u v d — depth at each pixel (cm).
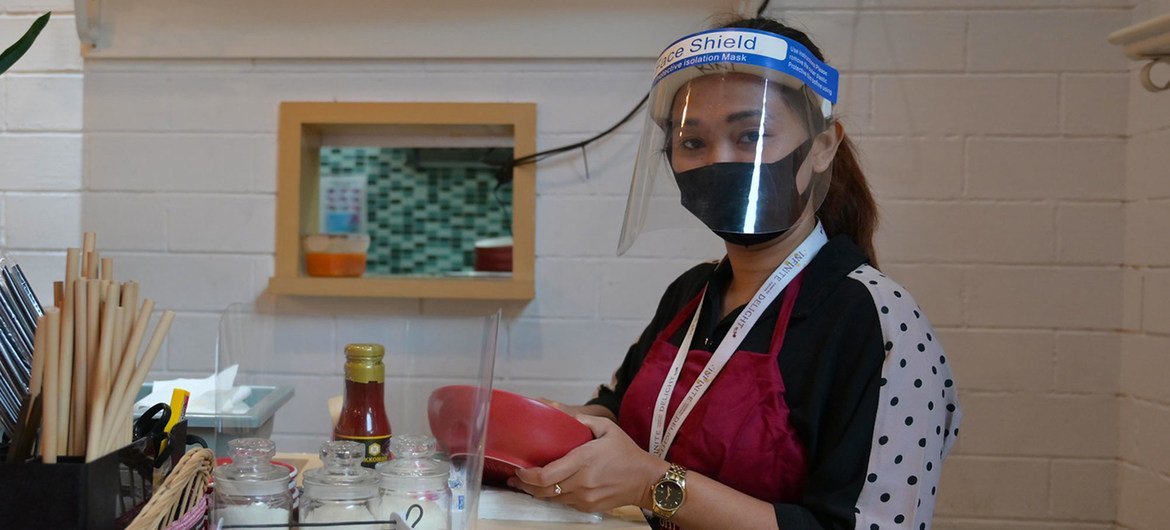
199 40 205
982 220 200
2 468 76
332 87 207
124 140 209
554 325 207
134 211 209
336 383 100
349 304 207
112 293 81
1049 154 198
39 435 81
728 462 112
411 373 97
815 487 106
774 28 125
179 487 83
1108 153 197
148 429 94
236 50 205
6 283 89
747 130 114
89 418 80
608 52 202
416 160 394
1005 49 198
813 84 117
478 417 94
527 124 204
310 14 204
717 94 115
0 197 210
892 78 200
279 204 205
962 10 199
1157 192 184
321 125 211
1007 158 199
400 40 203
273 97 207
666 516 107
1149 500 185
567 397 208
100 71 208
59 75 209
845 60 200
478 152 391
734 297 129
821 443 109
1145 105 189
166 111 208
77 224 210
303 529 82
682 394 122
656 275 206
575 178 206
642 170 126
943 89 199
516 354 208
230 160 208
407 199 398
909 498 102
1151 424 185
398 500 84
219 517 83
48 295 211
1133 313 193
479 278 212
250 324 100
